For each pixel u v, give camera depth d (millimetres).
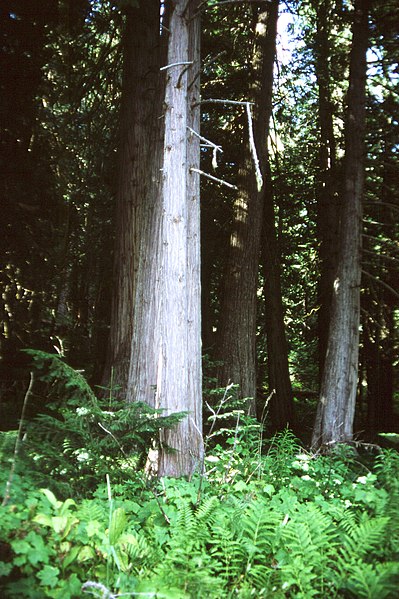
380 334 17328
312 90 17906
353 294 12656
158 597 2990
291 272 20141
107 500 4434
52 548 3209
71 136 14258
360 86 13328
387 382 17609
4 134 11844
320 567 3555
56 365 4918
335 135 18250
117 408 7852
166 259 6902
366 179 16000
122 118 11438
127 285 10703
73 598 2928
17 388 10375
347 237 12844
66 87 13570
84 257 16125
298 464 6340
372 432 16953
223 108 15961
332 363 12438
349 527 4055
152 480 5402
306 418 19047
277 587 3533
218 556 3977
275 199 18922
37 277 13766
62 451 4832
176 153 7066
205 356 11180
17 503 3516
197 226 7676
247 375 13375
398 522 3738
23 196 11758
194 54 8086
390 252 16000
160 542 3893
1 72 11555
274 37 15336
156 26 11578
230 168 16453
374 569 3529
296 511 4664
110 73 13070
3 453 4176
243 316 13633
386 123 13883
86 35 13578
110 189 14805
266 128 14930
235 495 5125
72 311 20172
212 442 9758
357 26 13430
